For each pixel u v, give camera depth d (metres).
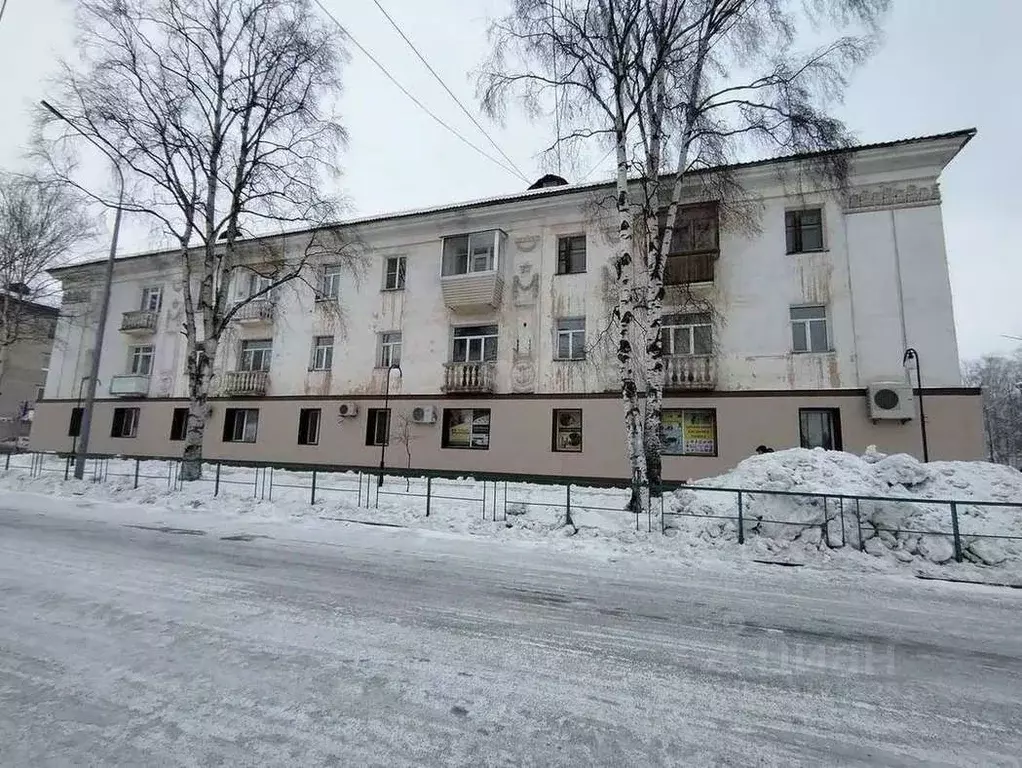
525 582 6.01
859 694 3.40
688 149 11.56
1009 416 48.12
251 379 20.48
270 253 19.36
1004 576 6.48
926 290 13.61
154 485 13.30
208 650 3.72
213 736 2.63
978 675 3.77
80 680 3.20
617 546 7.99
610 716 3.00
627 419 10.30
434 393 18.03
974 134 13.23
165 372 22.83
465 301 17.53
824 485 8.50
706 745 2.73
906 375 13.40
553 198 17.19
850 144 10.94
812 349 14.56
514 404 16.78
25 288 24.09
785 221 15.07
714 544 7.80
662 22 10.84
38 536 7.78
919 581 6.38
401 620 4.53
